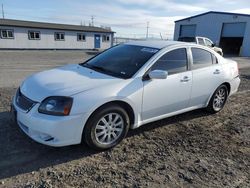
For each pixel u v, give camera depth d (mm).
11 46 27109
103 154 3516
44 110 3117
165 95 4113
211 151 3799
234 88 5703
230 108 6023
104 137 3537
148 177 3037
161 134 4285
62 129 3104
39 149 3506
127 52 4426
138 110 3807
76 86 3373
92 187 2785
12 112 3682
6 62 14367
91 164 3248
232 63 5633
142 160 3420
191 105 4781
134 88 3668
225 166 3387
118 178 2982
